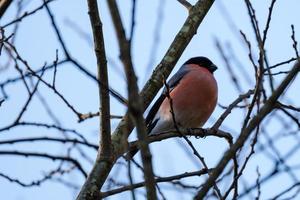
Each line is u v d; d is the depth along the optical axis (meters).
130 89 5.25
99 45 7.49
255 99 6.78
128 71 5.26
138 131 5.24
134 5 5.84
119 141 8.48
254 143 6.90
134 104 5.23
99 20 7.48
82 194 7.80
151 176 5.23
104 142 8.01
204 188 5.44
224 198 6.81
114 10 5.32
